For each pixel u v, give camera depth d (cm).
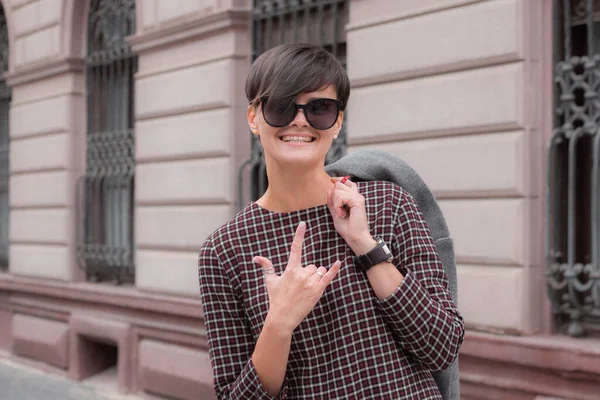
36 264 798
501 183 412
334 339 169
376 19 476
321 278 162
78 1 752
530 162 406
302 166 170
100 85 743
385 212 173
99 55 736
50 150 780
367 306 168
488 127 418
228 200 580
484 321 421
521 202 407
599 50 401
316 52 171
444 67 438
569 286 393
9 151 874
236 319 180
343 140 516
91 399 676
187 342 613
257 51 575
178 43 629
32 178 809
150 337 657
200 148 604
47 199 783
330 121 168
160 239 641
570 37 402
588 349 368
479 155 423
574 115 395
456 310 170
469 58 426
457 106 432
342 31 519
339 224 170
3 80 891
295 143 169
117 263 709
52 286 758
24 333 816
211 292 180
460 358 430
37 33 798
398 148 464
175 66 630
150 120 657
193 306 592
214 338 180
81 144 761
